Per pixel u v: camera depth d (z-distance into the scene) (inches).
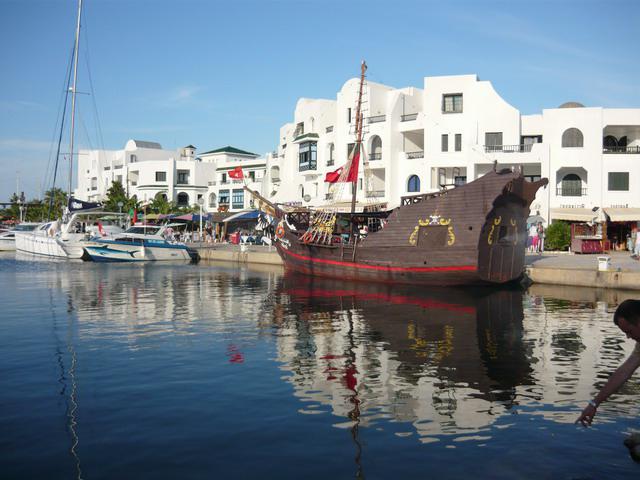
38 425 291.1
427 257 987.9
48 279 1135.6
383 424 293.7
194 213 2679.6
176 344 497.7
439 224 973.8
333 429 286.4
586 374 395.5
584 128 1669.5
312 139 2207.2
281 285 1042.1
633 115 1658.5
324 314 684.7
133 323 612.7
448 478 231.1
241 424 293.1
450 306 754.8
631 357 235.6
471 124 1768.0
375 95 2000.5
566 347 487.5
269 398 338.3
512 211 949.2
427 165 1808.6
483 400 335.0
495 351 470.9
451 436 276.8
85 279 1144.8
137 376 387.2
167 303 781.9
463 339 523.5
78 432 281.7
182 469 240.2
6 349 472.7
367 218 1216.8
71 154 1899.6
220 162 3265.3
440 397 340.8
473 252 926.4
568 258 1275.8
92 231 1904.5
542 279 1018.1
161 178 3218.5
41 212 3565.5
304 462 246.8
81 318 645.3
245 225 2608.3
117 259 1734.7
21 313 681.6
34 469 240.1
